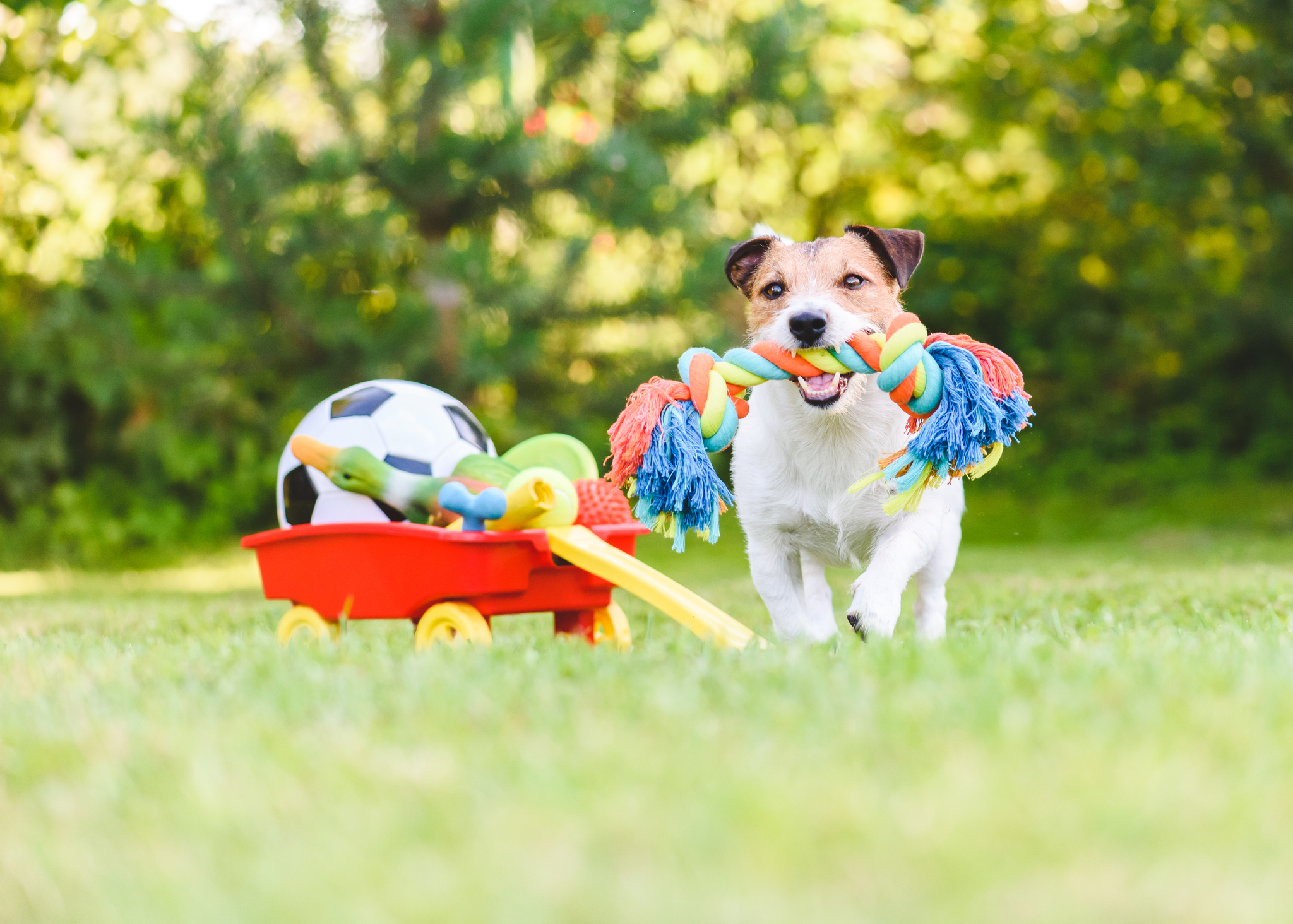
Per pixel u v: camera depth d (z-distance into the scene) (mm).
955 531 3908
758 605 5574
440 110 8414
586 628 3672
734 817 1511
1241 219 10922
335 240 8070
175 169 8125
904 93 14203
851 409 3375
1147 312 13250
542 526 3307
